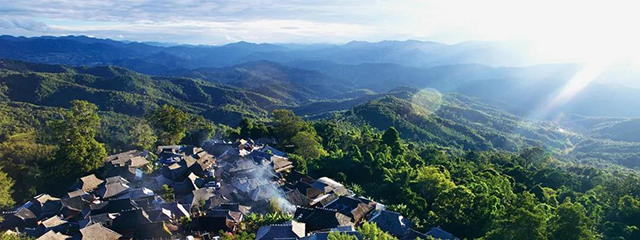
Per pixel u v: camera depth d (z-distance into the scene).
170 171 77.25
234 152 91.19
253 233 52.28
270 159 86.12
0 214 61.38
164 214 57.00
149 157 90.12
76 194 67.50
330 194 68.06
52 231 51.03
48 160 80.19
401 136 173.12
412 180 77.00
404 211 61.00
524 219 39.19
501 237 41.09
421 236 51.25
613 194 72.56
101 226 52.72
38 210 62.06
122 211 58.16
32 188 72.31
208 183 73.25
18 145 87.62
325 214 56.38
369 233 42.91
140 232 52.41
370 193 75.69
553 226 40.09
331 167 85.06
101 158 82.81
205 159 86.75
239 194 67.88
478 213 55.22
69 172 77.12
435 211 59.97
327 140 115.56
